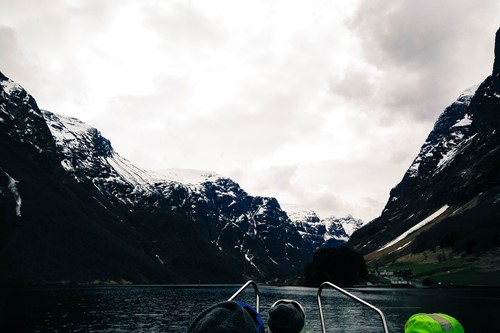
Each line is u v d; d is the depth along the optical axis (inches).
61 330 2010.3
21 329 1973.4
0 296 4606.3
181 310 3464.6
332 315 2896.2
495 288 7824.8
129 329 2169.0
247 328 105.5
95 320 2514.8
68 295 5354.3
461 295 5772.6
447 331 161.0
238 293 300.7
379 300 4690.0
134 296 5639.8
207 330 102.3
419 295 5880.9
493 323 2226.9
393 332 1999.3
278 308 178.9
